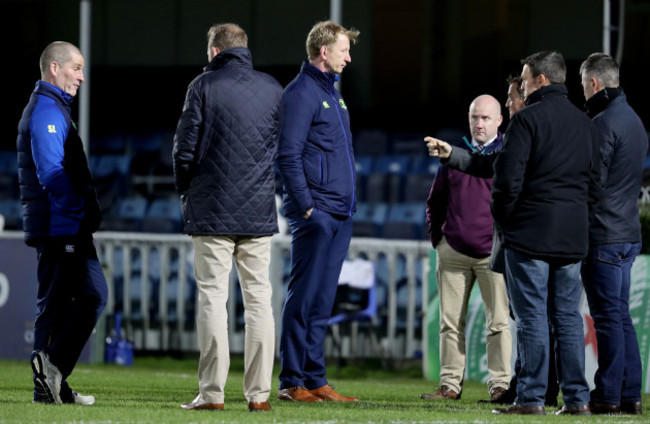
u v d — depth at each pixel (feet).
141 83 182.29
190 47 180.14
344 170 65.36
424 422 50.90
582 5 163.53
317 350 66.08
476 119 71.05
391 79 174.91
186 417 49.83
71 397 59.11
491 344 70.95
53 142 56.34
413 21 173.47
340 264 66.33
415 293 118.62
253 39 176.24
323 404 61.98
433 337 102.53
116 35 182.39
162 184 177.37
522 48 167.53
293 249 65.41
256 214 53.98
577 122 56.34
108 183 177.78
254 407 54.60
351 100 175.94
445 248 71.67
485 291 71.00
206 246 53.93
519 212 55.57
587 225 56.24
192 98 53.62
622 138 60.08
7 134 185.68
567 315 56.70
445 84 173.27
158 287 124.98
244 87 54.19
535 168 55.26
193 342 124.06
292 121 63.26
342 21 174.29
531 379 56.18
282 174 63.41
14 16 184.55
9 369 96.58
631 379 61.98
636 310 90.48
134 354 124.47
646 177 101.40
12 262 112.57
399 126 174.91
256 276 54.95
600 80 61.41
